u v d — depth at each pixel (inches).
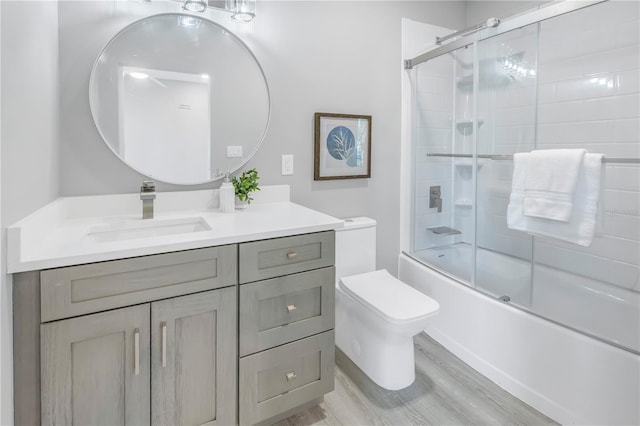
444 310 86.0
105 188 64.0
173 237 49.9
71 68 59.8
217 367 52.1
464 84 85.2
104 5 61.6
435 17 101.8
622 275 60.7
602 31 64.1
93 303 42.7
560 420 61.4
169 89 67.7
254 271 54.0
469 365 78.8
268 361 56.6
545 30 71.3
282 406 58.9
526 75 74.5
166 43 66.9
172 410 49.1
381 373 71.1
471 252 83.1
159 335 47.3
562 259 67.4
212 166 72.5
